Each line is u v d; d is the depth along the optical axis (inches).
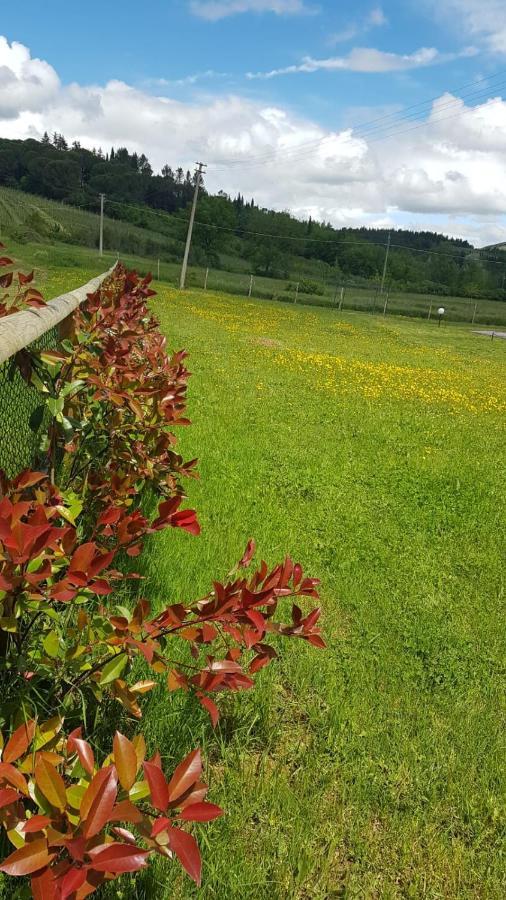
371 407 418.0
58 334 108.7
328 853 79.3
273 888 72.9
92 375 88.8
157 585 122.4
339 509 208.4
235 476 215.5
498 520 222.4
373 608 146.0
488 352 1138.0
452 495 242.5
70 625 85.0
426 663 128.3
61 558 52.9
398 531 199.2
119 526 67.8
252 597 56.7
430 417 413.1
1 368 70.8
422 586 163.0
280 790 85.9
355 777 92.9
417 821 86.7
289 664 116.2
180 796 39.2
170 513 69.2
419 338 1248.8
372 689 114.4
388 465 270.7
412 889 77.4
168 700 91.2
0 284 98.0
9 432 77.5
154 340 141.7
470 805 91.7
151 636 60.7
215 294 1728.6
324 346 852.6
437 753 100.5
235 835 77.8
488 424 425.4
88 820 35.0
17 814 40.4
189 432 262.4
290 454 261.7
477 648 137.9
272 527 180.7
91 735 79.3
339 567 163.3
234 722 97.0
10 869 33.9
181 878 69.0
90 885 33.9
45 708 71.9
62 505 67.8
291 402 389.1
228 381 426.6
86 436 107.2
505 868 82.8
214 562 143.5
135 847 34.8
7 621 47.6
